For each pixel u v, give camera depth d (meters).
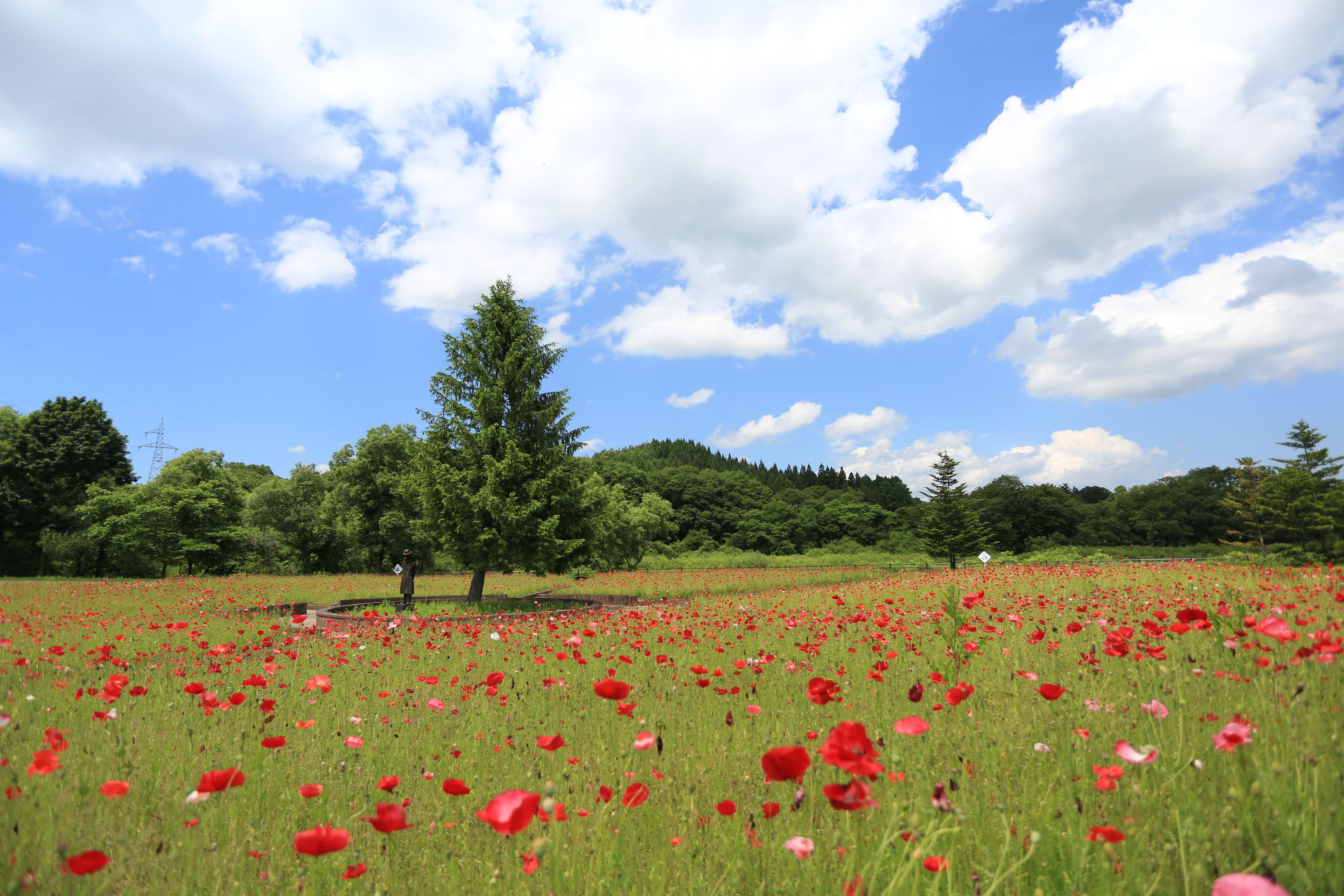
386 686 6.42
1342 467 39.41
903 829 2.00
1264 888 1.27
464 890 2.32
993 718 3.80
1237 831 2.09
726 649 8.12
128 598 20.75
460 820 3.01
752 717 4.31
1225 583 11.02
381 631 10.48
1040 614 9.35
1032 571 21.11
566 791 3.10
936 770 3.05
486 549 22.20
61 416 52.75
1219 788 2.39
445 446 23.12
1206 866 1.94
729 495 116.12
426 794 3.37
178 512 46.44
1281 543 35.81
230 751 3.94
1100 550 77.50
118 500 46.28
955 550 58.91
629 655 7.88
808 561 69.44
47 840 2.45
